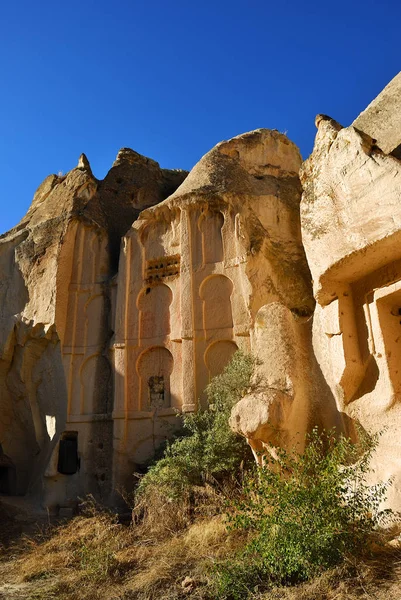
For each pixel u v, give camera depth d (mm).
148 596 7664
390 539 7387
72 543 11195
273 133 20203
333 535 6828
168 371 16344
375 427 8953
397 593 6027
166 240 17828
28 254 19781
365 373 9438
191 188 17953
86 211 19766
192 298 16438
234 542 8688
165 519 10977
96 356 17672
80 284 18719
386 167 8828
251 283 15484
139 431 15867
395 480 7891
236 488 11461
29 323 18625
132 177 21594
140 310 17312
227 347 15719
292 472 8531
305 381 10352
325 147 10227
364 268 9414
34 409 18484
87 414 16922
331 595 6250
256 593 6777
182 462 12359
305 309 15359
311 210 10102
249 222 16875
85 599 8055
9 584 9484
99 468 16062
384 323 9312
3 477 19391
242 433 9852
